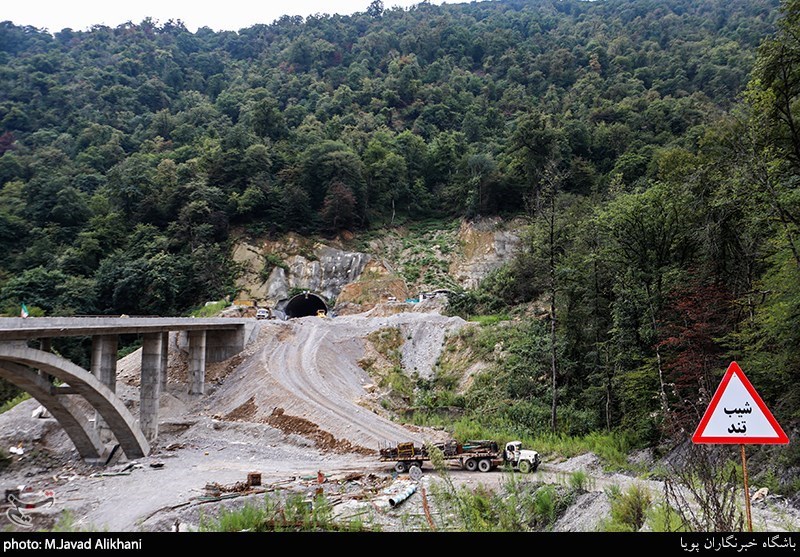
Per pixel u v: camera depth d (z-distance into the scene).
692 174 34.03
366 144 113.75
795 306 22.23
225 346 51.25
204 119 130.12
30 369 30.03
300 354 49.06
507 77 151.88
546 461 29.58
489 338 48.19
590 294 39.41
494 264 88.56
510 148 104.19
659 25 167.88
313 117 124.50
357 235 97.38
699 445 11.91
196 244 88.25
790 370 23.69
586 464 27.77
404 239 100.06
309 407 39.56
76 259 82.44
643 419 29.56
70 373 28.72
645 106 111.62
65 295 74.38
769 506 17.53
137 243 87.88
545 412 36.56
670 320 31.62
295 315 81.25
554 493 20.56
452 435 35.44
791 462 21.58
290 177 98.19
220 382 47.88
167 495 25.78
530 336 43.97
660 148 84.75
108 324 32.25
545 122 98.88
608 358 35.28
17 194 95.56
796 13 26.41
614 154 99.25
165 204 94.19
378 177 105.12
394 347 53.44
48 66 151.00
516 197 97.12
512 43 168.62
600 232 37.47
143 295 79.81
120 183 96.69
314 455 34.34
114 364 35.00
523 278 62.53
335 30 186.88
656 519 13.71
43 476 32.34
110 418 32.81
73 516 23.16
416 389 46.91
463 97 139.38
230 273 86.56
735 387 9.80
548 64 151.38
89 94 140.88
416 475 26.31
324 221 95.88
